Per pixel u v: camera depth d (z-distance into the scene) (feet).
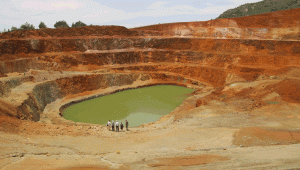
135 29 229.04
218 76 163.22
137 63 199.93
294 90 88.94
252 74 145.28
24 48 170.50
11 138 47.19
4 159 34.06
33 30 185.06
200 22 219.00
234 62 169.89
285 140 48.44
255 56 165.37
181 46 205.67
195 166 31.07
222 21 211.20
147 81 176.35
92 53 184.55
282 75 134.21
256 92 103.35
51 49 180.96
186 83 172.76
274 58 158.61
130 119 104.94
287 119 66.64
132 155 40.91
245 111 81.76
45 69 164.96
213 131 60.70
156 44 211.61
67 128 66.33
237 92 110.01
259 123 65.10
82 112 115.55
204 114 85.40
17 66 151.64
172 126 74.43
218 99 105.81
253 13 299.38
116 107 123.65
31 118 87.97
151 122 94.53
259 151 39.32
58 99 129.80
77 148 47.62
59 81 136.26
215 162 32.63
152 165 32.83
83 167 32.71
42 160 35.68
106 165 34.04
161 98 140.46
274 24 189.78
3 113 68.90
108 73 161.89
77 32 200.85
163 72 187.11
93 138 58.59
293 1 277.85
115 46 204.54
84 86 147.43
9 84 106.83
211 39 197.88
